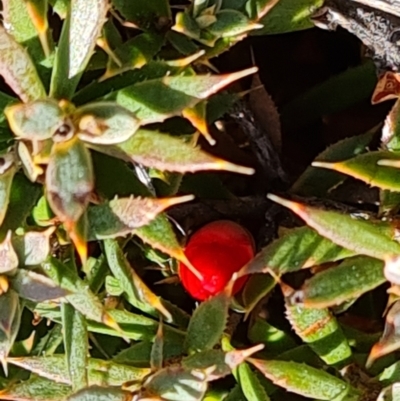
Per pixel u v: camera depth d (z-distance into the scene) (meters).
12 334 0.10
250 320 0.12
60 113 0.10
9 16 0.10
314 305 0.11
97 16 0.10
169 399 0.11
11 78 0.10
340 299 0.11
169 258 0.12
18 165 0.10
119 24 0.12
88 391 0.11
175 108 0.10
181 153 0.10
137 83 0.10
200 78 0.10
